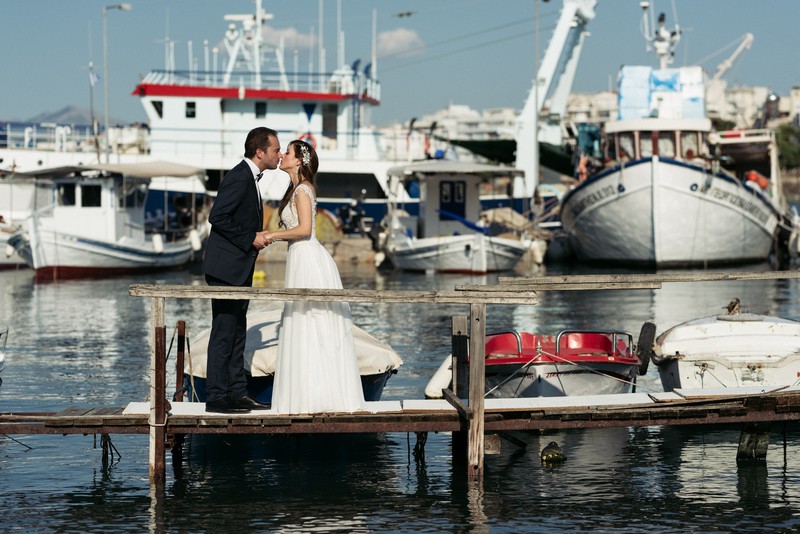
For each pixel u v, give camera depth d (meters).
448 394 10.89
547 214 47.75
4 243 40.31
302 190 9.54
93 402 14.14
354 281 35.28
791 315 24.16
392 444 11.95
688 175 38.41
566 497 9.82
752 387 11.34
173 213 46.06
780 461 11.11
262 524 9.01
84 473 10.61
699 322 14.21
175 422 9.73
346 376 9.88
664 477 10.52
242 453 11.55
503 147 52.06
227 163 44.44
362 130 45.47
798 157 162.25
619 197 39.25
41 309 26.55
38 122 45.09
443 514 9.30
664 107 42.62
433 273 38.75
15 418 9.84
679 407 10.22
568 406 10.23
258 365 11.48
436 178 40.03
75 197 37.16
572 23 49.03
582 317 24.67
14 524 8.99
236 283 9.59
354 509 9.45
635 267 41.12
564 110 51.88
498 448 10.79
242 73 45.16
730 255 40.44
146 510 9.40
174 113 44.31
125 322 23.81
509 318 24.56
